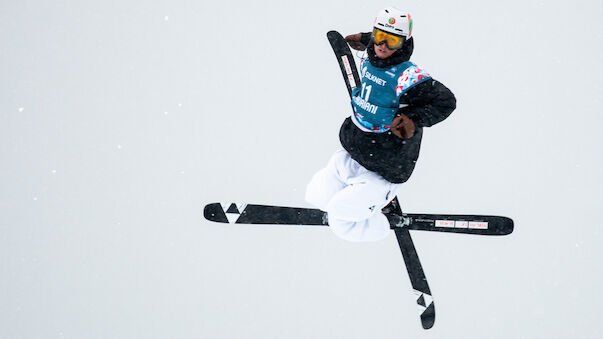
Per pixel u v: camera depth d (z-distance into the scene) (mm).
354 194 18953
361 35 20312
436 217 20734
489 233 20984
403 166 18688
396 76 17766
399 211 20750
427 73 17656
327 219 20703
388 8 17641
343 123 19422
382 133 18438
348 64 20984
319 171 20250
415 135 18484
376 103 18141
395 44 17438
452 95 17547
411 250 20984
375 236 19891
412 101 17688
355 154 18891
